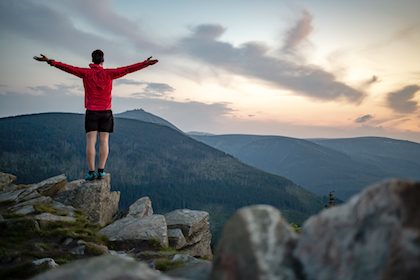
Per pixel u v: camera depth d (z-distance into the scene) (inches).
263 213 78.8
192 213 571.8
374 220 59.8
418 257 47.4
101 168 497.0
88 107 358.9
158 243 393.7
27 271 209.5
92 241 352.5
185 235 508.4
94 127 364.5
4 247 285.6
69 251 299.0
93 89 352.8
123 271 68.3
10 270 209.2
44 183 579.8
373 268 53.5
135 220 472.7
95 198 491.5
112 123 378.9
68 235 345.1
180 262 294.7
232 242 75.0
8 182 656.4
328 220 69.4
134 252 372.8
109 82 357.1
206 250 543.2
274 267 63.5
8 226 341.4
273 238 70.6
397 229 53.9
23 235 332.2
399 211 55.7
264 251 66.9
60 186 601.6
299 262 65.7
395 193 58.5
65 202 490.6
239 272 67.4
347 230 63.6
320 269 61.7
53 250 295.3
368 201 63.6
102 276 64.9
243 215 79.2
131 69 352.8
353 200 69.0
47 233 348.5
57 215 432.5
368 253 56.4
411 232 51.0
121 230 424.2
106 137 378.6
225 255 74.8
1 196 543.2
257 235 71.1
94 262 72.4
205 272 99.3
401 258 49.6
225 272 71.6
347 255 59.6
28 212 425.1
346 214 66.8
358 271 55.5
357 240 60.2
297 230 404.8
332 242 64.2
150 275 68.2
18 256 252.4
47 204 481.4
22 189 576.4
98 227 458.6
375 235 57.5
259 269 62.9
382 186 62.6
